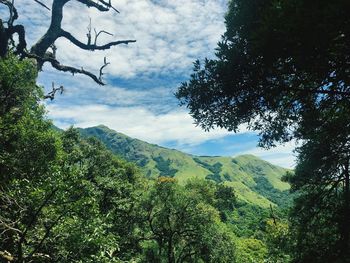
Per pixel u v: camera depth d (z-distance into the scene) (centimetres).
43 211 1184
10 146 1694
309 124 855
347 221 1466
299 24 534
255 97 762
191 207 3434
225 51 753
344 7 487
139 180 6538
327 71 612
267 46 617
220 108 820
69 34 2977
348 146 1191
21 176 1636
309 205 1748
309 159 1461
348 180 1498
